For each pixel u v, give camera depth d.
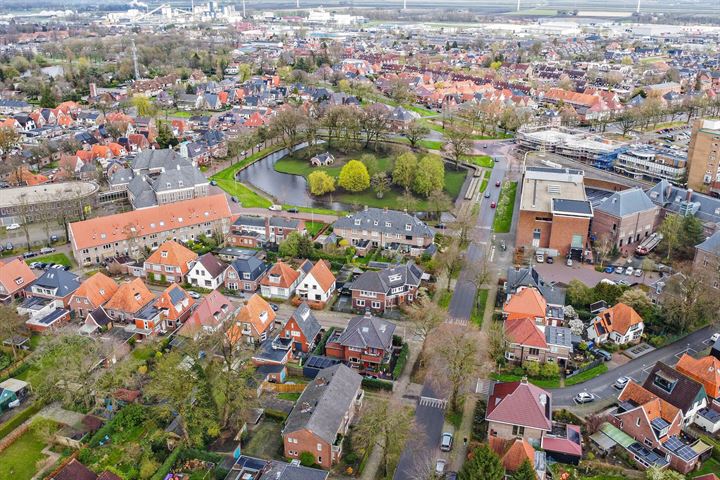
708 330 139.62
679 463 97.94
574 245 178.62
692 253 174.00
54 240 188.62
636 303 140.38
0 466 99.81
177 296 144.50
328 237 185.25
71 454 101.06
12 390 114.94
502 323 139.00
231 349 113.88
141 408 109.88
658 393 111.31
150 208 183.00
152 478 95.19
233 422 107.38
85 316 145.75
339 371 111.06
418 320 129.12
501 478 86.88
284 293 154.00
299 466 94.44
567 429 104.62
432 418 111.00
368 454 102.56
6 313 128.62
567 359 124.62
